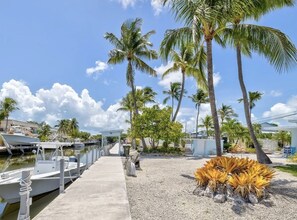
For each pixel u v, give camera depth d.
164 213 5.92
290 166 14.43
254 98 47.44
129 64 28.33
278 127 25.62
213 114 10.08
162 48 11.42
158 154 24.19
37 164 11.77
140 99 42.66
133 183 9.60
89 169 12.82
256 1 11.84
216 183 7.46
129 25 27.95
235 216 5.83
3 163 26.61
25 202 4.72
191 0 8.88
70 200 6.49
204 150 24.59
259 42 11.27
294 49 10.35
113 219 5.02
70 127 100.62
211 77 10.12
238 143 34.06
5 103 52.69
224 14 8.97
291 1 12.44
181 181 9.84
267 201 6.79
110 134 26.23
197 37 9.30
